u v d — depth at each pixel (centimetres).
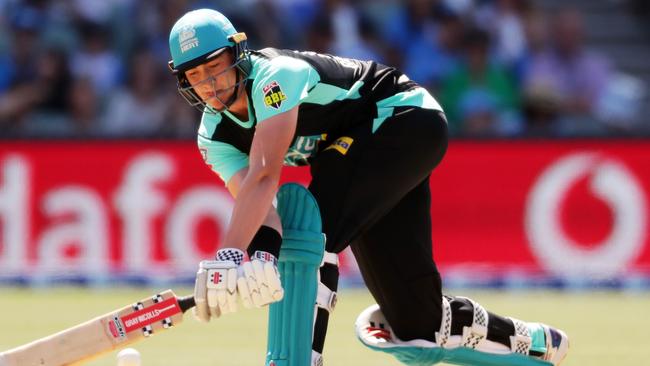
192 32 1189
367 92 1315
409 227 1345
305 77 1212
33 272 3148
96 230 3150
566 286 3116
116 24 4028
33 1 4041
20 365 1158
